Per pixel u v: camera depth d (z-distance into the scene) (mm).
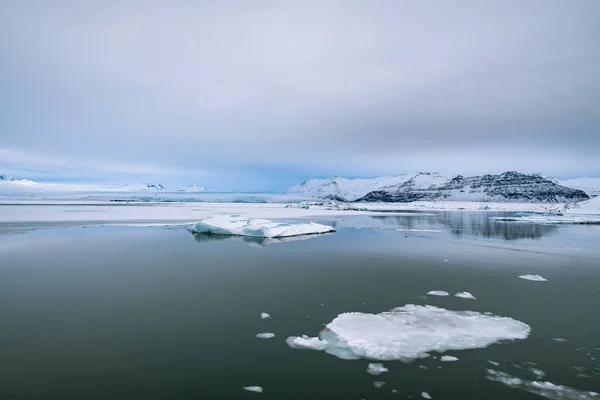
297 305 11156
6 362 7453
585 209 61438
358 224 46031
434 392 6367
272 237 28578
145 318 10031
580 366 7266
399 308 10805
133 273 15602
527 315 10234
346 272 15883
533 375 6930
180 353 7879
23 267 16766
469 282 14086
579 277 14977
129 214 62625
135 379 6789
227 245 24328
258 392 6367
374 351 7914
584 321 9742
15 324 9555
